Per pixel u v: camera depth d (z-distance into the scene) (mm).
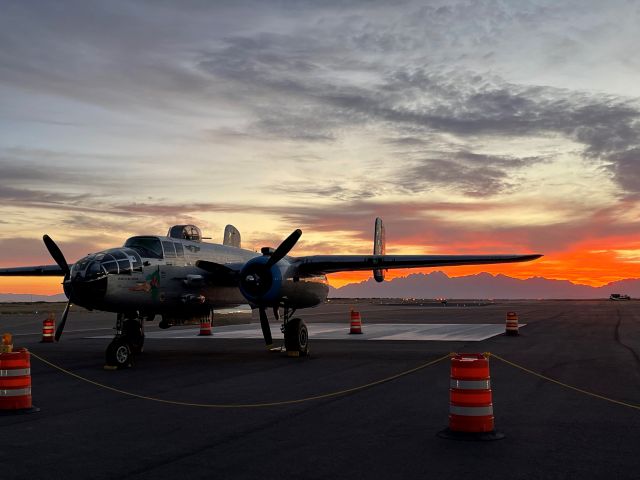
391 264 18656
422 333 27203
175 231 18984
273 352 19672
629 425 8742
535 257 17906
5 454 7359
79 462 7023
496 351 19062
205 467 6809
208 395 11406
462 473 6535
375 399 10891
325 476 6469
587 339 23516
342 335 26422
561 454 7238
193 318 18797
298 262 18375
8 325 37500
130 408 10195
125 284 15961
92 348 21484
